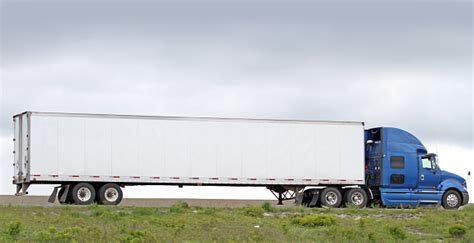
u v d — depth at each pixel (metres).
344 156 41.53
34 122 37.62
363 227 31.69
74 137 38.09
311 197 42.34
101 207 35.03
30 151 37.50
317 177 41.12
